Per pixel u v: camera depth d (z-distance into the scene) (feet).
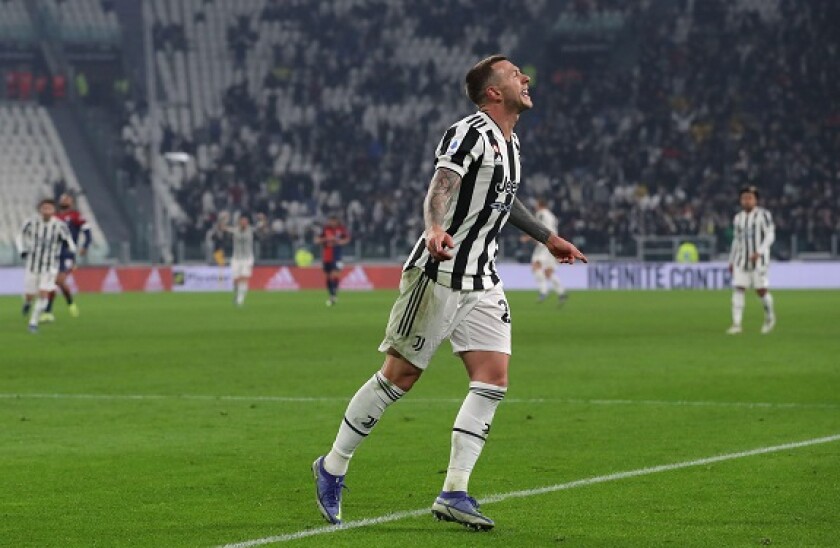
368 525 69.00
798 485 80.18
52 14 553.64
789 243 466.70
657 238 463.42
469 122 66.54
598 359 174.50
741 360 172.35
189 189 504.02
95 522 70.38
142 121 538.06
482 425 67.77
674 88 541.75
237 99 542.57
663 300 364.79
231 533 67.15
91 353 190.29
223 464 90.74
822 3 548.31
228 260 467.52
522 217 71.72
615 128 531.50
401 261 476.13
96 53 556.51
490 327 68.03
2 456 94.84
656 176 504.02
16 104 531.91
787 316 279.08
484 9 585.63
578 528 67.77
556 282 329.72
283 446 99.45
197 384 146.41
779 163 503.61
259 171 515.50
